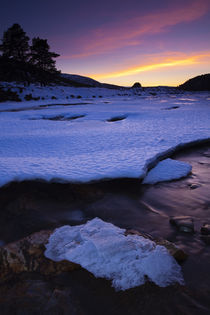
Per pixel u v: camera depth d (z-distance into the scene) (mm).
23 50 61812
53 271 2523
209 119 16578
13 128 14883
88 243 2744
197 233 3441
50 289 2322
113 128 13867
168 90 131750
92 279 2424
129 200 4766
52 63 65562
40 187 5219
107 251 2586
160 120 17188
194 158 8180
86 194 4980
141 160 6465
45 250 2852
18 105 39125
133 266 2453
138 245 2738
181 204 4555
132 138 10297
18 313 2086
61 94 62812
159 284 2352
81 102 45156
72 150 8453
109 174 5461
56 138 10852
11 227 3740
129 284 2340
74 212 4250
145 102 43031
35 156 7656
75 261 2605
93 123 16906
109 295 2258
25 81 65688
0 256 2752
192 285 2381
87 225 3350
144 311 2107
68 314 2084
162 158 7605
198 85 173000
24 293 2275
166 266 2527
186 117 18328
